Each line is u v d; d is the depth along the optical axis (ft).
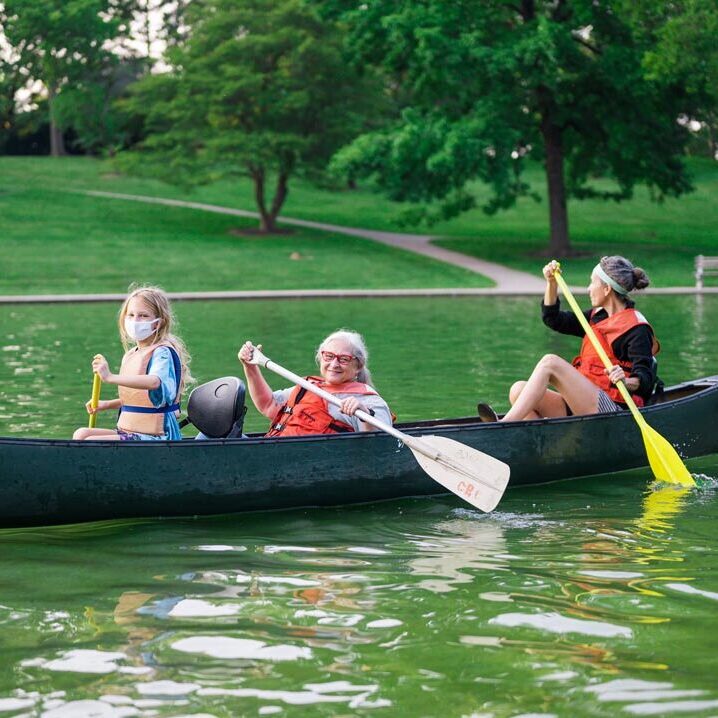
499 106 101.24
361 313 65.21
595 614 14.21
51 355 44.39
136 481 19.15
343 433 20.51
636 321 23.32
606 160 112.27
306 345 46.93
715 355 42.14
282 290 85.92
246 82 121.29
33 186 151.74
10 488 18.35
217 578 16.01
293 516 19.95
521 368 38.81
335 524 19.35
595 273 23.66
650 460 22.35
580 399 22.99
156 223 128.57
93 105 178.50
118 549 17.67
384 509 20.48
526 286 86.69
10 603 14.85
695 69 92.53
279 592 15.26
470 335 51.29
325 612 14.39
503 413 29.37
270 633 13.56
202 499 19.63
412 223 109.09
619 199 113.60
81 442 18.75
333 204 153.28
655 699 11.50
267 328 55.36
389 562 16.83
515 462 21.95
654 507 20.45
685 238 124.26
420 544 17.92
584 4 99.76
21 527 18.93
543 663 12.51
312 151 126.93
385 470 20.89
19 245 109.19
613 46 100.78
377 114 132.26
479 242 118.83
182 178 129.39
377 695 11.66
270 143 119.75
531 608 14.48
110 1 195.72
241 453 19.75
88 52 171.63
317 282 92.27
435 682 12.00
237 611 14.43
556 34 97.40
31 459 18.43
